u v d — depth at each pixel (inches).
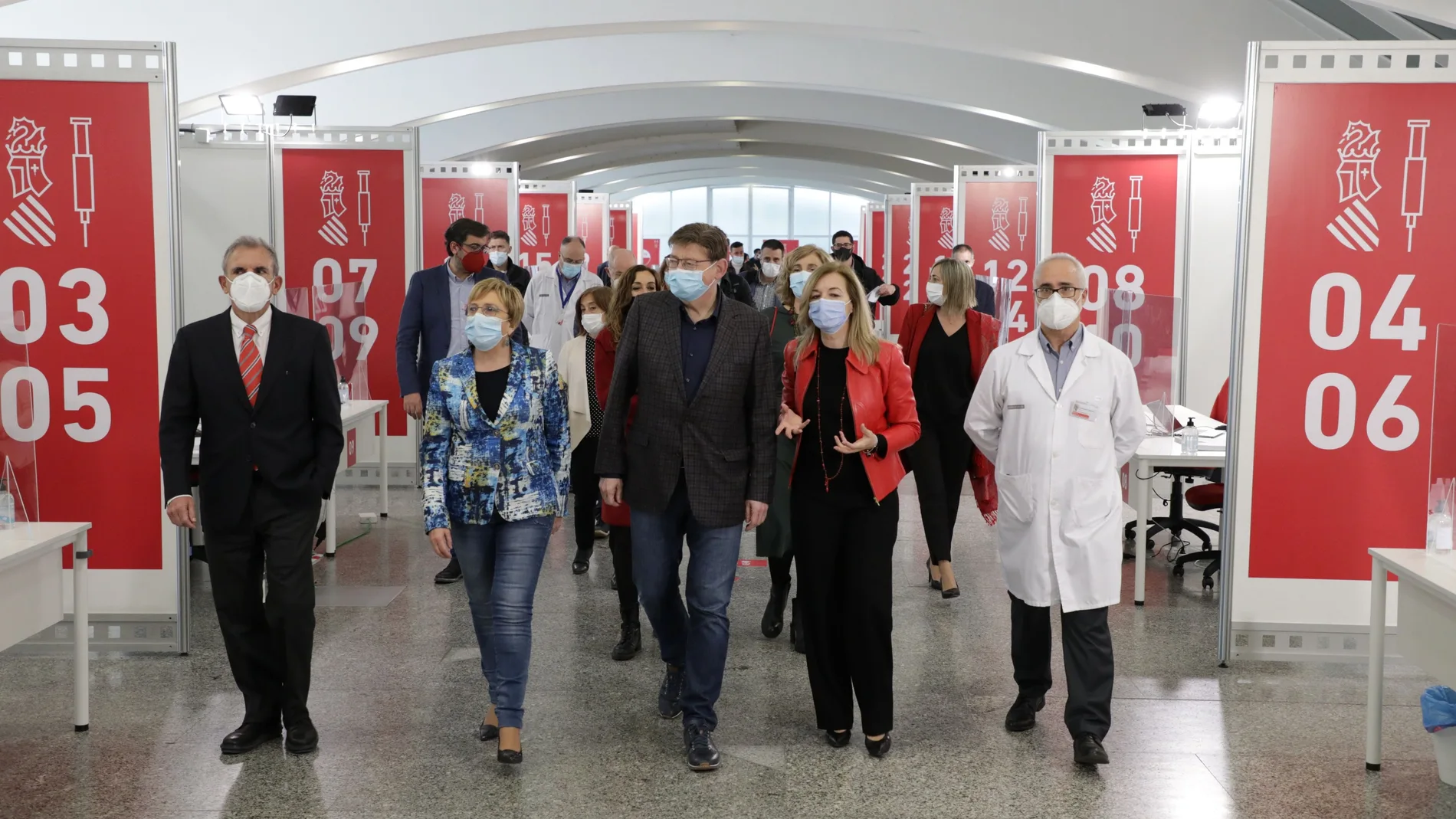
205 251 356.8
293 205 356.5
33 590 149.8
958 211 484.1
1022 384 153.7
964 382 231.5
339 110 585.6
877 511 149.4
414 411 227.0
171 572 194.2
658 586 150.5
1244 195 188.1
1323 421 189.6
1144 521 231.8
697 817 134.0
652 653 199.0
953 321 231.1
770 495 146.5
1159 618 222.5
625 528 193.8
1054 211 346.9
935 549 233.3
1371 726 147.9
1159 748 155.9
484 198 429.4
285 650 151.9
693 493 143.9
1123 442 154.0
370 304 361.4
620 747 155.7
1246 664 193.0
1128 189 344.2
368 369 367.2
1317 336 188.5
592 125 781.3
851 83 613.0
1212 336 344.8
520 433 145.6
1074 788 142.7
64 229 189.6
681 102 785.6
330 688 179.0
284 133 354.3
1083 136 344.2
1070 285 150.6
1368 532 190.1
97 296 190.7
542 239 663.8
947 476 234.4
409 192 356.5
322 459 151.6
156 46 187.3
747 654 199.6
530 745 156.5
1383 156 184.9
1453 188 184.1
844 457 148.6
